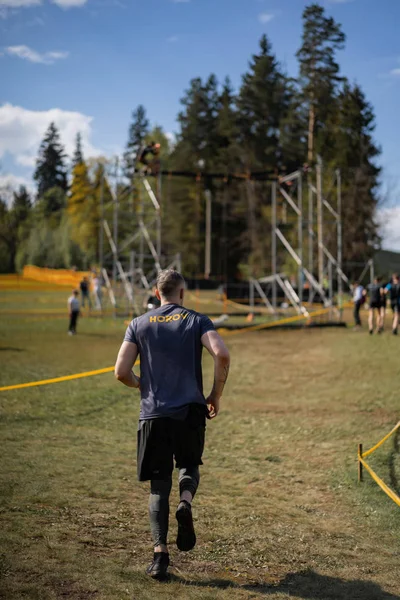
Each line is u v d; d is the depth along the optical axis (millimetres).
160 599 3576
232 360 15500
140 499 5465
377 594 3754
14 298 48000
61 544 4352
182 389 4043
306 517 5184
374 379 12289
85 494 5539
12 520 4789
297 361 15211
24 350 17016
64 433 7980
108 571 3936
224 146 76625
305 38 60531
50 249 105000
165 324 4172
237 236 73500
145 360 4137
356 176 56312
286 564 4215
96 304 33594
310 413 9430
